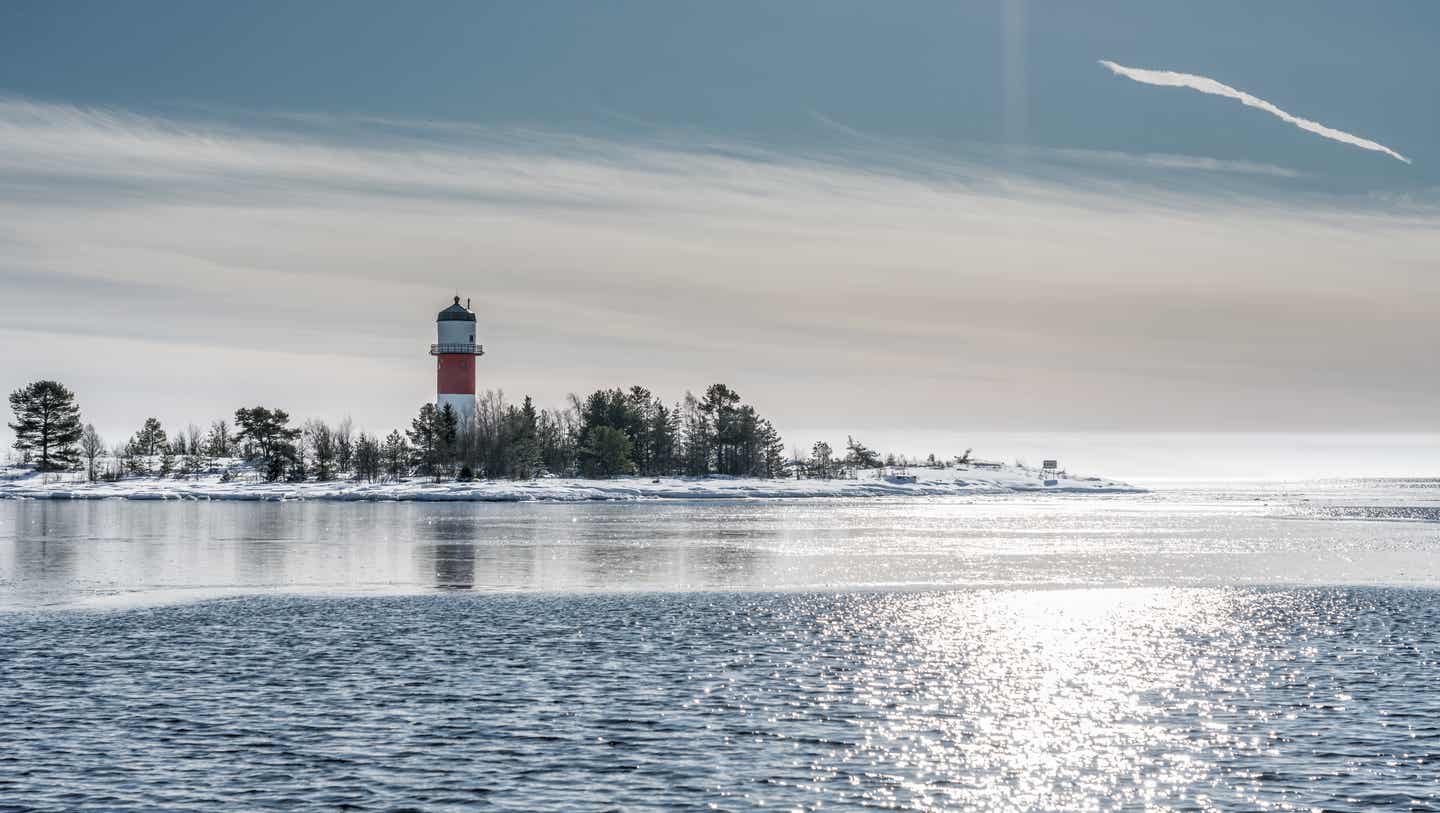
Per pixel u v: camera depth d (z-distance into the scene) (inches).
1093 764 1384.1
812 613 2603.3
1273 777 1331.2
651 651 2096.5
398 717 1596.9
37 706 1657.2
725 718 1593.3
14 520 6353.3
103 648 2126.0
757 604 2768.2
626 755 1418.6
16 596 2940.5
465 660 2009.1
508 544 4778.5
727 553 4343.0
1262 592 3048.7
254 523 6151.6
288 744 1464.1
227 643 2183.8
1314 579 3422.7
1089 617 2544.3
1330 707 1651.1
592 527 5964.6
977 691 1760.6
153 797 1267.2
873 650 2111.2
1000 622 2461.9
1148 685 1803.6
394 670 1916.8
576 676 1868.8
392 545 4699.8
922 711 1635.1
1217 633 2320.4
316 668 1934.1
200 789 1293.1
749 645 2162.9
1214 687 1788.9
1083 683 1817.2
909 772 1354.6
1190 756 1414.9
